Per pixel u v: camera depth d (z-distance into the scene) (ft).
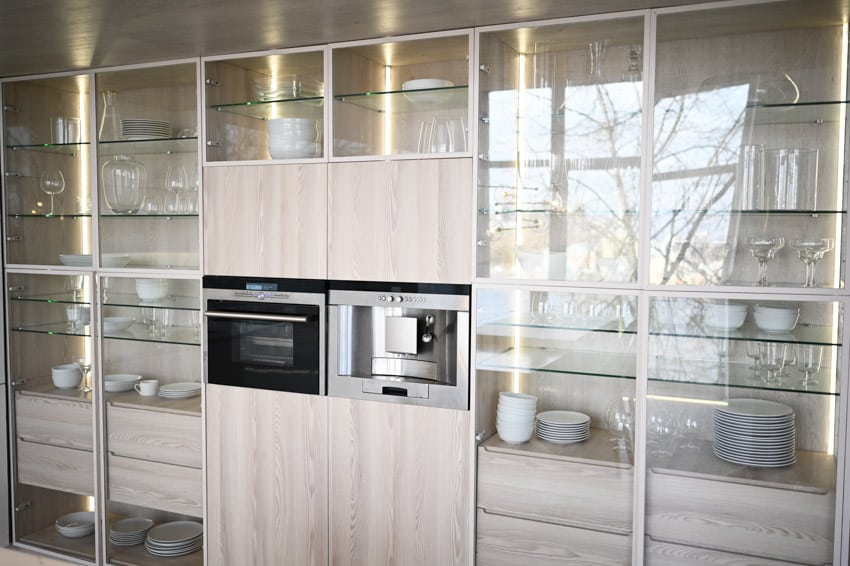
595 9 8.12
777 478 7.95
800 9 7.71
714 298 8.13
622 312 8.49
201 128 10.44
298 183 9.89
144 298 11.20
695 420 8.29
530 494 8.89
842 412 7.64
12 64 10.82
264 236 10.14
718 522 8.14
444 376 9.27
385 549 9.64
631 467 8.47
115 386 11.44
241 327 10.39
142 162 11.03
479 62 8.86
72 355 11.85
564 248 8.81
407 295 9.33
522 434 9.16
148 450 11.21
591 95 8.64
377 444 9.62
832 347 7.78
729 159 8.16
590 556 8.68
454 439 9.18
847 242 7.66
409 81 9.39
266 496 10.36
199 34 9.20
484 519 9.14
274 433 10.26
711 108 8.19
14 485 12.34
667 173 8.27
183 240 10.91
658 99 8.27
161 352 11.35
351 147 9.77
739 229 8.14
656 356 8.34
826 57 8.07
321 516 10.01
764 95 8.09
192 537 11.55
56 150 11.64
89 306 11.58
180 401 11.28
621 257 8.54
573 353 8.72
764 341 8.02
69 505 12.44
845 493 7.63
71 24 8.77
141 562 11.25
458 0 7.84
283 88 10.00
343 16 8.43
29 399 12.15
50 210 11.76
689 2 7.86
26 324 12.10
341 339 9.78
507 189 9.05
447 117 9.16
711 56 8.20
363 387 9.65
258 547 10.44
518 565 9.00
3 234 12.12
